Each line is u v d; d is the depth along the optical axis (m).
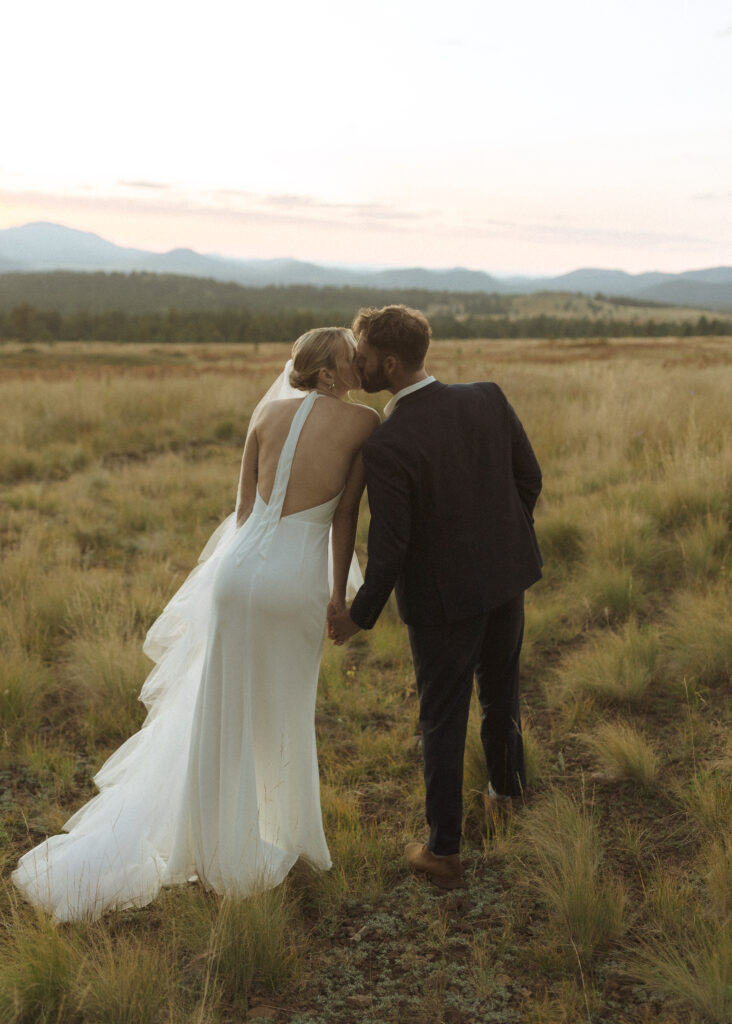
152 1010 1.95
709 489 6.10
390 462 2.23
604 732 3.24
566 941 2.19
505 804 2.81
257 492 2.52
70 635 4.62
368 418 2.48
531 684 3.95
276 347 73.81
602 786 2.99
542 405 11.18
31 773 3.23
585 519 5.98
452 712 2.46
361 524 6.54
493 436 2.41
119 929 2.34
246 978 2.10
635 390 11.63
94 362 45.22
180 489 8.39
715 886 2.26
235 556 2.42
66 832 2.80
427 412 2.31
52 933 2.11
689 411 8.77
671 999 1.95
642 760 2.96
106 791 2.80
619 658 3.78
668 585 5.05
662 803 2.85
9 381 16.17
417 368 2.37
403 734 3.49
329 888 2.47
